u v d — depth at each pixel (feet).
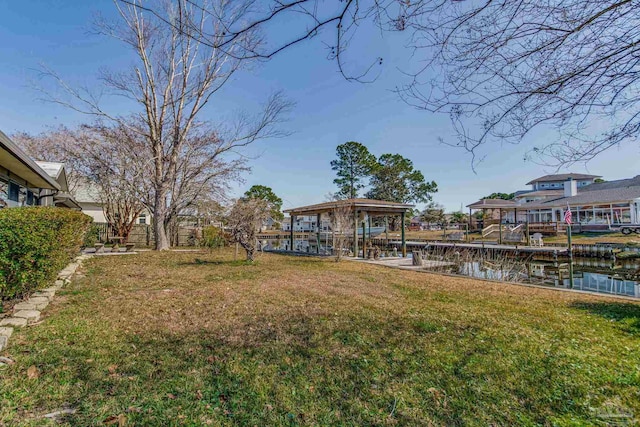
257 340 11.28
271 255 47.42
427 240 87.51
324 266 34.45
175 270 28.50
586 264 47.03
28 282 13.73
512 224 99.96
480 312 15.70
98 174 54.75
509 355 10.23
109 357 9.47
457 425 6.72
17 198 30.76
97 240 61.98
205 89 50.01
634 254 43.55
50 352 9.61
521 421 6.84
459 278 27.76
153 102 48.75
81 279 22.58
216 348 10.46
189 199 60.44
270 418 6.82
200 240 59.16
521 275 37.45
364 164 131.44
